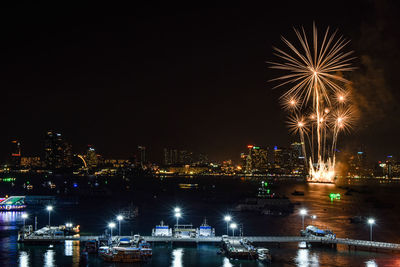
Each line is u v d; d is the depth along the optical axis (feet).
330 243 327.67
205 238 329.72
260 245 332.39
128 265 272.72
